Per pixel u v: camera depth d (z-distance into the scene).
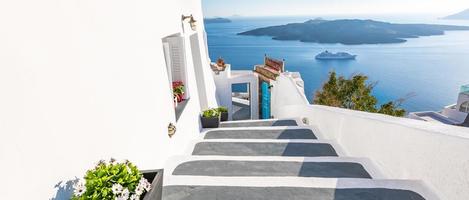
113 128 2.68
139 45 3.54
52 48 1.89
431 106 32.47
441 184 2.69
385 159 3.68
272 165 3.89
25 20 1.66
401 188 2.91
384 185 2.98
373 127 3.99
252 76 13.98
